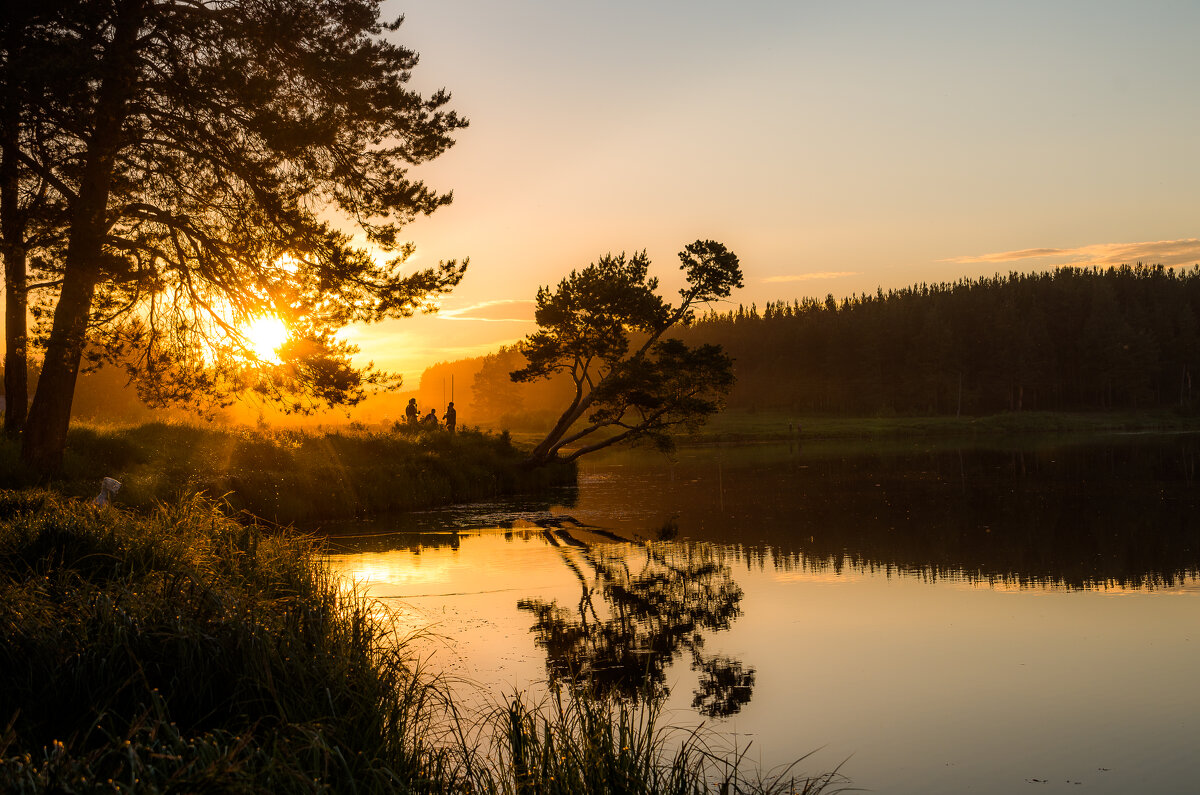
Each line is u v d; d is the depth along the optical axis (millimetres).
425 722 7023
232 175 17469
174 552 9234
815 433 85875
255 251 17891
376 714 6145
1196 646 10133
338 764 5027
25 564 8148
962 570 14836
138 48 15758
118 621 6473
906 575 14477
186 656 6188
